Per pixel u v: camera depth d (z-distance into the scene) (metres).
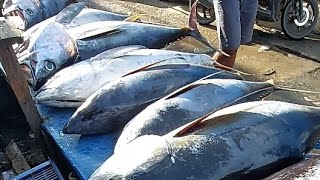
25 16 2.88
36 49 2.38
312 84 3.03
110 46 2.45
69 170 2.09
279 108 1.75
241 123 1.65
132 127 1.78
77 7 2.75
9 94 2.62
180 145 1.53
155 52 2.25
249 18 2.64
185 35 2.58
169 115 1.79
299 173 1.44
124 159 1.51
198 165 1.50
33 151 2.52
